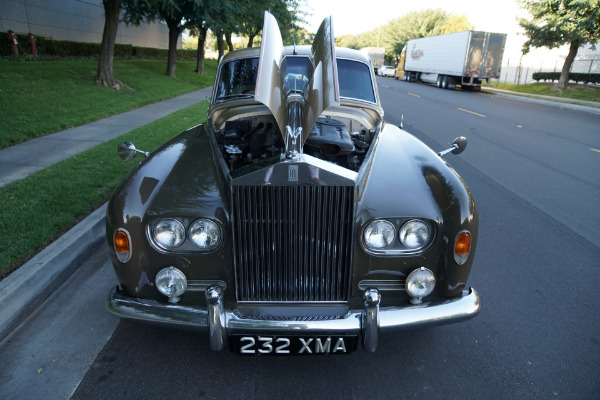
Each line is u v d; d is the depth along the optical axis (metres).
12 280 2.83
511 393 2.21
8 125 7.23
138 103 11.20
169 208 2.14
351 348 2.12
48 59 16.22
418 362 2.43
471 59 24.89
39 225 3.64
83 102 10.07
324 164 1.99
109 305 2.18
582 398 2.18
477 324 2.79
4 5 16.27
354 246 2.12
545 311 2.94
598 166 7.05
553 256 3.76
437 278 2.24
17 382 2.21
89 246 3.61
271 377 2.30
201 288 2.23
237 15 17.17
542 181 6.07
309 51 3.82
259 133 3.04
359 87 3.74
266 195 1.99
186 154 2.81
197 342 2.57
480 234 4.20
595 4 19.30
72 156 5.74
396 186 2.32
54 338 2.56
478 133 9.82
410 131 9.70
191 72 22.80
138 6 15.96
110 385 2.21
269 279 2.16
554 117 13.74
